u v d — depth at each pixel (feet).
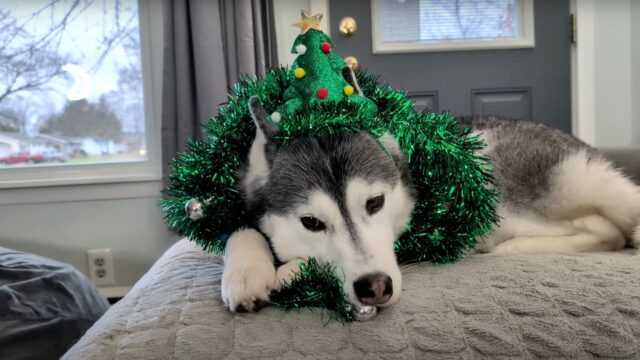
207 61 7.39
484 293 2.94
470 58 8.41
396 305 2.89
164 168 7.70
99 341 2.61
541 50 8.43
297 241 3.30
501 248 4.42
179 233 3.65
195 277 3.55
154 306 3.00
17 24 8.21
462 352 2.53
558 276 3.14
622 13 8.36
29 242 8.02
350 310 2.78
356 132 3.28
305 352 2.53
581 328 2.61
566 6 8.37
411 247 3.66
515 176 4.59
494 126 4.98
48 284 5.04
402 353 2.52
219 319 2.78
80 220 8.07
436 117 3.54
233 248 3.30
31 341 4.42
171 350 2.53
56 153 8.45
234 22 7.51
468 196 3.43
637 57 8.46
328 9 8.33
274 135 3.26
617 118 8.61
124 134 8.54
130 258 8.18
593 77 8.49
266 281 2.99
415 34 8.42
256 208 3.46
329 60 3.38
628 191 4.41
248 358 2.49
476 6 8.40
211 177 3.38
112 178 8.01
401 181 3.50
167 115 7.64
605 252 4.28
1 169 8.10
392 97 3.49
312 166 3.17
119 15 8.37
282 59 8.38
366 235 3.07
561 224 4.59
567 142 4.85
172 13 7.55
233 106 3.50
